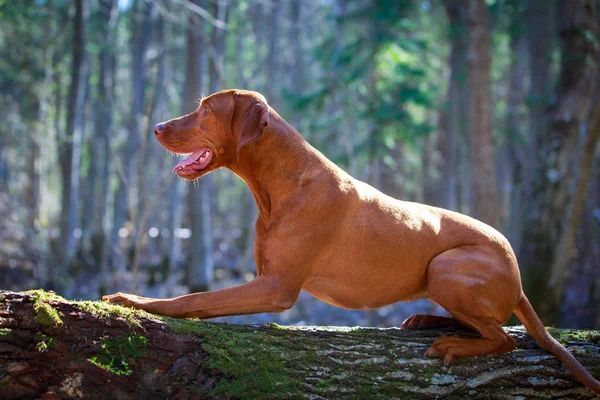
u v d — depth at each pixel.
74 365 2.90
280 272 3.34
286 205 3.44
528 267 10.07
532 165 11.37
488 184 11.60
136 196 27.36
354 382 3.25
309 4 29.03
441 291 3.38
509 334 3.66
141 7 19.97
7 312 2.88
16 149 20.02
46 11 17.17
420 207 3.67
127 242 23.80
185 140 3.57
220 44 16.25
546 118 10.80
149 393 2.99
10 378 2.84
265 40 25.75
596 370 3.53
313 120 18.03
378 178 18.27
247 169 3.59
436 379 3.32
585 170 9.19
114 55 21.86
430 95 17.39
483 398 3.35
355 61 17.22
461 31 17.39
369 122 17.77
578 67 10.55
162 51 16.17
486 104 11.68
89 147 22.03
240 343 3.21
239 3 20.02
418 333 3.56
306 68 27.38
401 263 3.46
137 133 20.08
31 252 16.42
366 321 14.12
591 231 13.45
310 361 3.26
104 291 15.80
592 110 8.89
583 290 12.82
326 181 3.47
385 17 15.23
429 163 27.09
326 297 3.60
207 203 15.33
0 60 16.39
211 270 15.37
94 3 19.48
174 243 17.67
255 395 3.10
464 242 3.53
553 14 12.41
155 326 3.07
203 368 3.08
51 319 2.90
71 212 17.08
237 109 3.51
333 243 3.41
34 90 17.77
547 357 3.48
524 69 21.64
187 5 12.25
